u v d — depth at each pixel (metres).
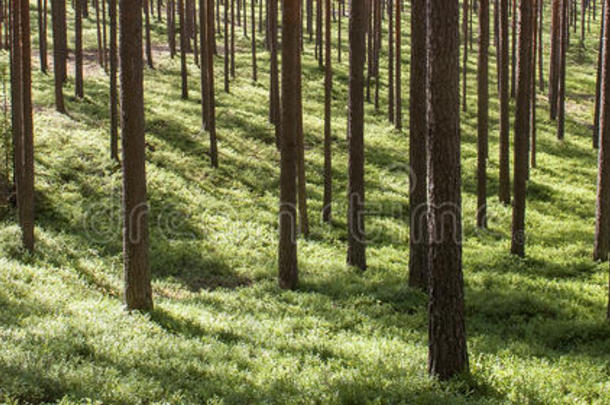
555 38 35.50
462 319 7.94
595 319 11.85
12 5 17.22
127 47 11.00
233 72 39.28
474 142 31.72
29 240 15.16
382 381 7.84
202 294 14.17
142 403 6.82
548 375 8.44
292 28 14.45
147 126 27.36
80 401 6.43
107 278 14.76
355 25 15.51
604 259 16.72
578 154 30.47
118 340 9.13
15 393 6.35
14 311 10.18
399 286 14.55
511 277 15.55
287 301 13.91
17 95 15.60
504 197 23.16
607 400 7.55
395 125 32.72
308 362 9.01
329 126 20.58
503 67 22.05
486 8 19.50
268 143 28.67
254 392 7.39
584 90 44.41
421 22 13.77
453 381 7.74
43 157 21.92
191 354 8.87
